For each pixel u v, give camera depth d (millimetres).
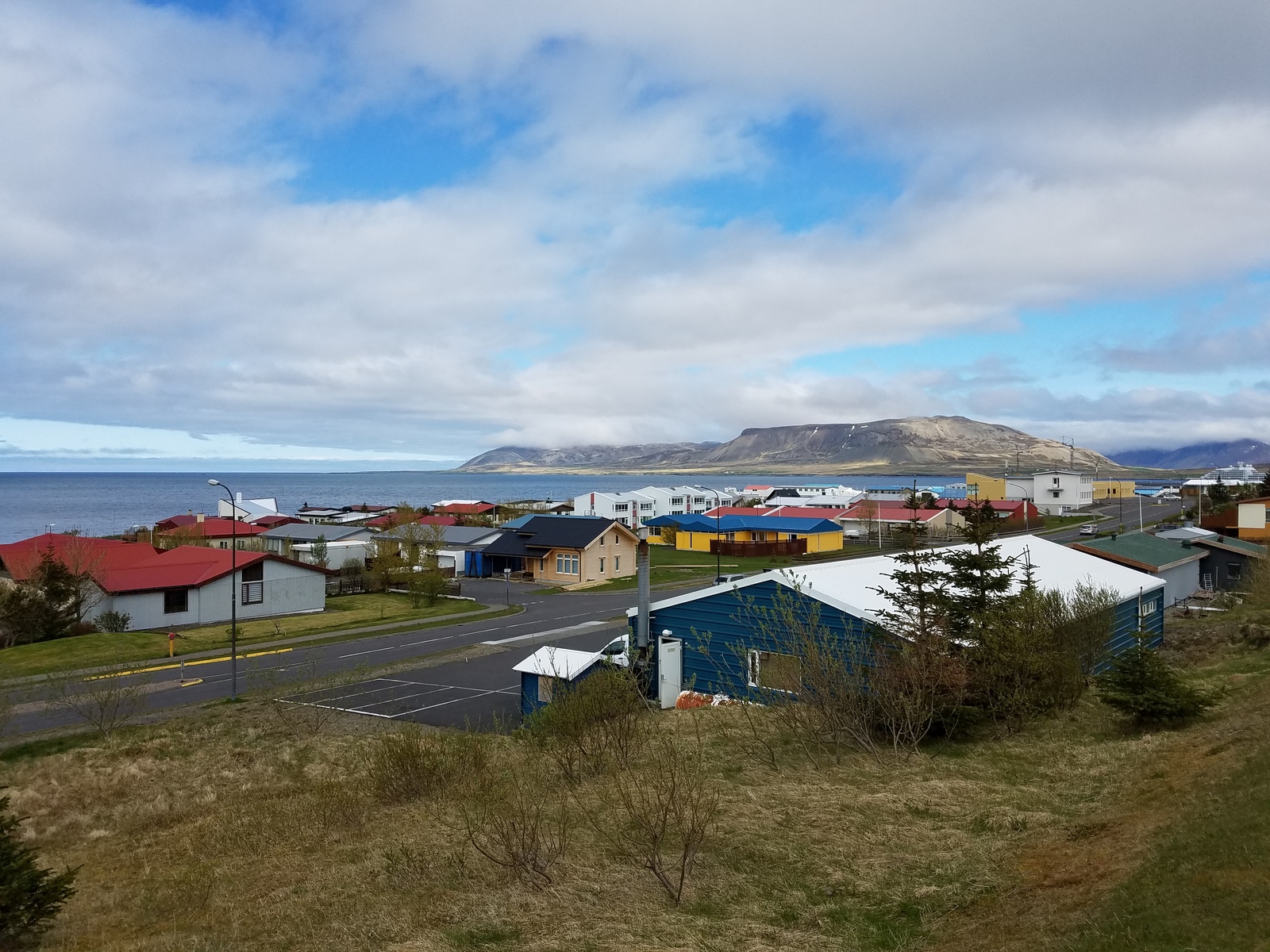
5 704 22438
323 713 25234
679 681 22953
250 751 21484
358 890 10812
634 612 23984
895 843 10289
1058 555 30219
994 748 14727
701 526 79750
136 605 41938
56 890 10859
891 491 130375
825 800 12172
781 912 8672
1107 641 22641
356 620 44062
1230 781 9492
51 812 17594
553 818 12523
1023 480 124688
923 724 15883
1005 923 7410
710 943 7941
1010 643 15914
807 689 15758
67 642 37344
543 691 22844
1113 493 144125
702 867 10008
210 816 16547
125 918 11297
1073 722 16078
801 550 76000
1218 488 107188
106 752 21672
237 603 45000
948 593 18125
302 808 16062
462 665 32281
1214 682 17734
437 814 14008
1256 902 6180
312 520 114875
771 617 19641
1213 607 37344
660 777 11648
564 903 9336
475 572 65625
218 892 11828
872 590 21266
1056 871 8484
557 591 55844
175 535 67125
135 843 15273
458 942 8562
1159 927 6273
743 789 13133
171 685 29750
